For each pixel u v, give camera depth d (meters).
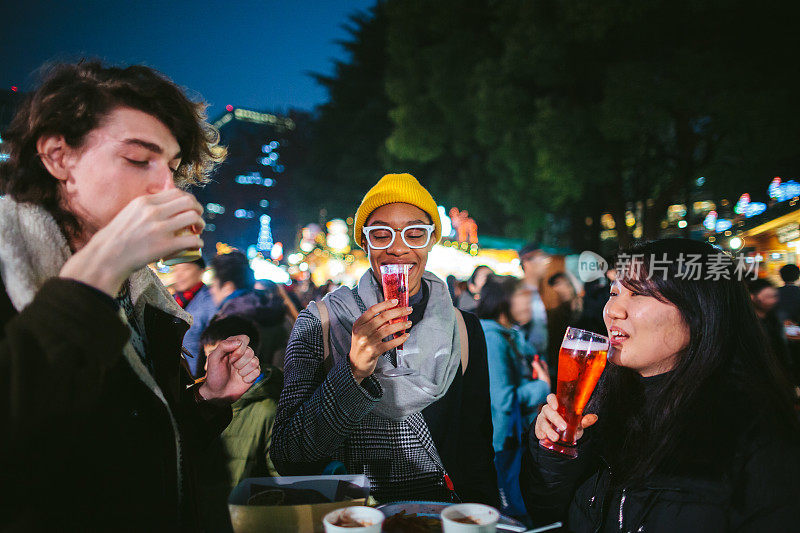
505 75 14.00
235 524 1.23
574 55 13.24
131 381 1.09
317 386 1.86
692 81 11.17
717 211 15.10
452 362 1.95
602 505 1.49
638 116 11.61
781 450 1.26
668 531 1.33
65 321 0.83
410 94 17.02
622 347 1.46
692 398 1.39
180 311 1.36
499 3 15.11
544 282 4.95
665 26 12.45
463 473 1.97
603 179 13.02
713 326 1.39
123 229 0.90
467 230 15.14
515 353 3.98
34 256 1.00
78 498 0.96
